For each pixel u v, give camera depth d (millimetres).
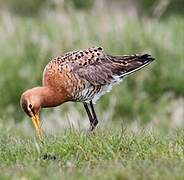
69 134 13180
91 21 24062
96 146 12453
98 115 20672
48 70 14891
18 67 22156
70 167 11398
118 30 23016
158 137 13102
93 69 14953
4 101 21609
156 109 21547
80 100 15109
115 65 15172
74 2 29906
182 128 14141
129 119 21312
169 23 25781
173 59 22719
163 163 11266
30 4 30266
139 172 10750
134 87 22094
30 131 17781
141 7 31375
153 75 22297
